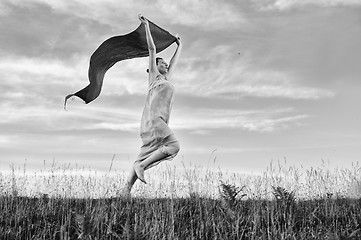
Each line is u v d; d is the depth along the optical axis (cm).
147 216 735
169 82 1012
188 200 898
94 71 1077
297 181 935
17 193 934
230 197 786
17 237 661
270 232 678
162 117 985
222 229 702
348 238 588
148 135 989
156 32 1036
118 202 872
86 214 752
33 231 695
